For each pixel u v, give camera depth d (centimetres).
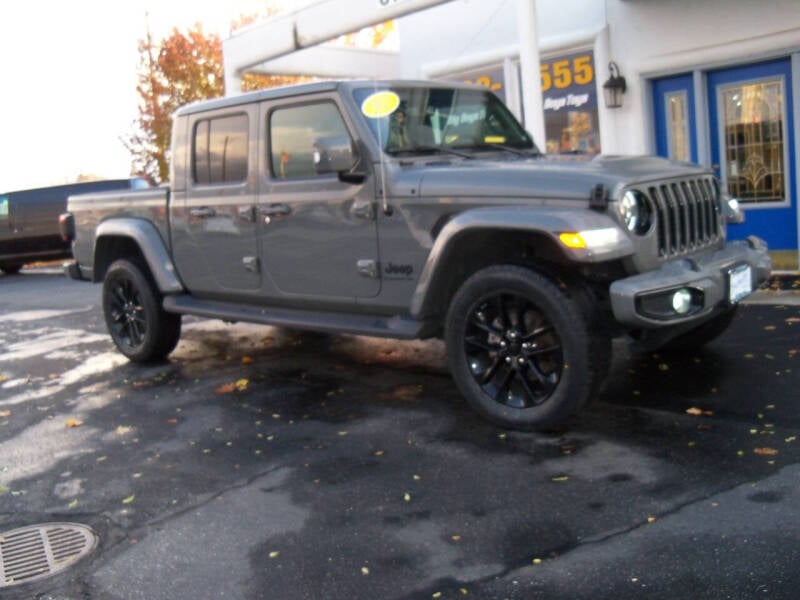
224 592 338
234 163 631
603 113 1018
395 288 538
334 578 341
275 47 1172
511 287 470
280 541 378
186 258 677
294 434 524
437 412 543
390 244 534
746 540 337
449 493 412
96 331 963
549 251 484
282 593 333
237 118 623
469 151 580
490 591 320
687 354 623
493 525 374
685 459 425
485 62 1134
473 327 496
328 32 1088
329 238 568
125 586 350
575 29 1034
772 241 934
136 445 529
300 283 596
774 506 364
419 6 972
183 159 669
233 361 738
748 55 895
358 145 544
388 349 741
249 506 419
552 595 313
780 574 311
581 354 452
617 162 504
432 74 1207
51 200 1775
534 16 834
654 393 539
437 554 353
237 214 625
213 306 671
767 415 478
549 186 465
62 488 466
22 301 1317
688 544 339
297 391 623
